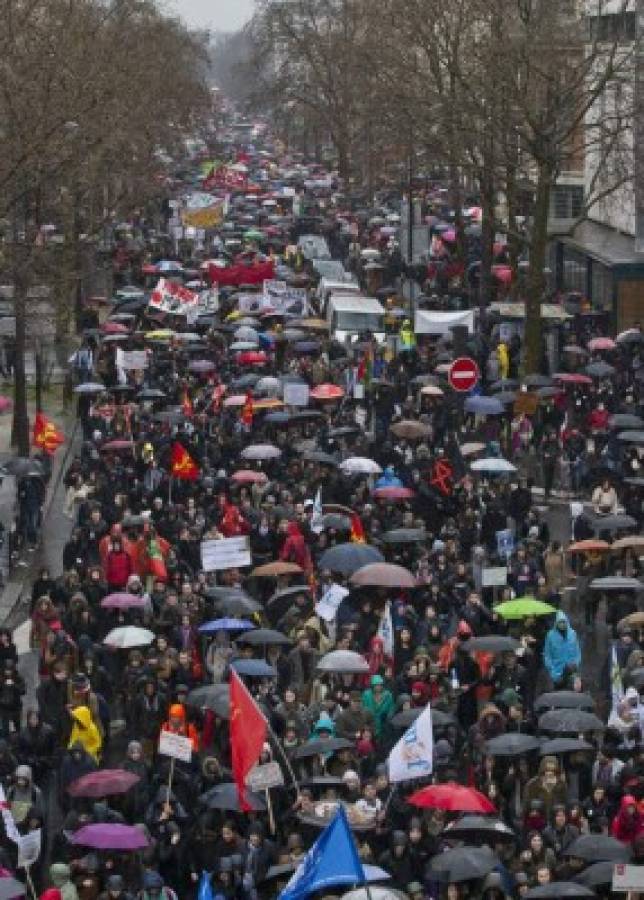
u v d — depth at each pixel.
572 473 120.88
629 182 186.62
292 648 78.38
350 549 87.69
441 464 104.75
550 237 154.12
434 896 57.12
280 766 64.00
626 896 55.47
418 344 166.12
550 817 61.56
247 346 154.75
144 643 77.75
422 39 174.88
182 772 66.12
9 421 156.88
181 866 60.75
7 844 62.47
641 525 104.81
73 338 187.88
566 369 149.12
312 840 60.22
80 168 153.62
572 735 68.94
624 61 155.75
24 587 107.31
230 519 96.19
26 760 69.94
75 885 56.97
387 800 62.03
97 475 110.88
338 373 146.62
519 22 178.88
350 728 69.62
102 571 89.69
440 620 82.44
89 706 73.06
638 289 172.75
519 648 76.25
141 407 132.00
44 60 138.38
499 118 160.38
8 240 142.50
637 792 63.44
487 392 138.62
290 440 119.31
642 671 72.44
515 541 93.81
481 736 67.50
